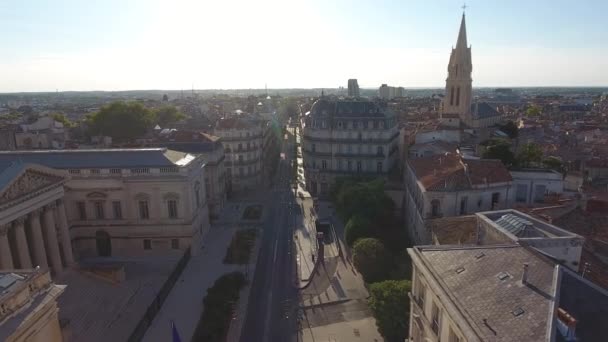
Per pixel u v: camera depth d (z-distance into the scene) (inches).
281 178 6535.4
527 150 4515.3
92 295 2696.9
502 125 6870.1
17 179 2495.1
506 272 1330.0
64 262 3009.4
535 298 1163.9
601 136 6619.1
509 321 1123.3
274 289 3043.8
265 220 4559.5
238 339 2468.0
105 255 3587.6
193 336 2445.9
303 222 4458.7
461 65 6806.1
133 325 2527.1
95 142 5846.5
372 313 2524.6
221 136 5497.1
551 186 3137.3
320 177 5413.4
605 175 4421.8
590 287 1179.9
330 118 5319.9
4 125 7042.3
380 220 3764.8
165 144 4677.7
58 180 2915.8
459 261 1497.3
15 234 2534.5
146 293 2933.1
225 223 4478.3
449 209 2839.6
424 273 1523.1
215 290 2787.9
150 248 3585.1
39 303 1273.4
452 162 3324.3
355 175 5196.9
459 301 1282.0
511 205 2849.4
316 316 2694.4
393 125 5492.1
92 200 3479.3
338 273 3262.8
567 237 1530.5
